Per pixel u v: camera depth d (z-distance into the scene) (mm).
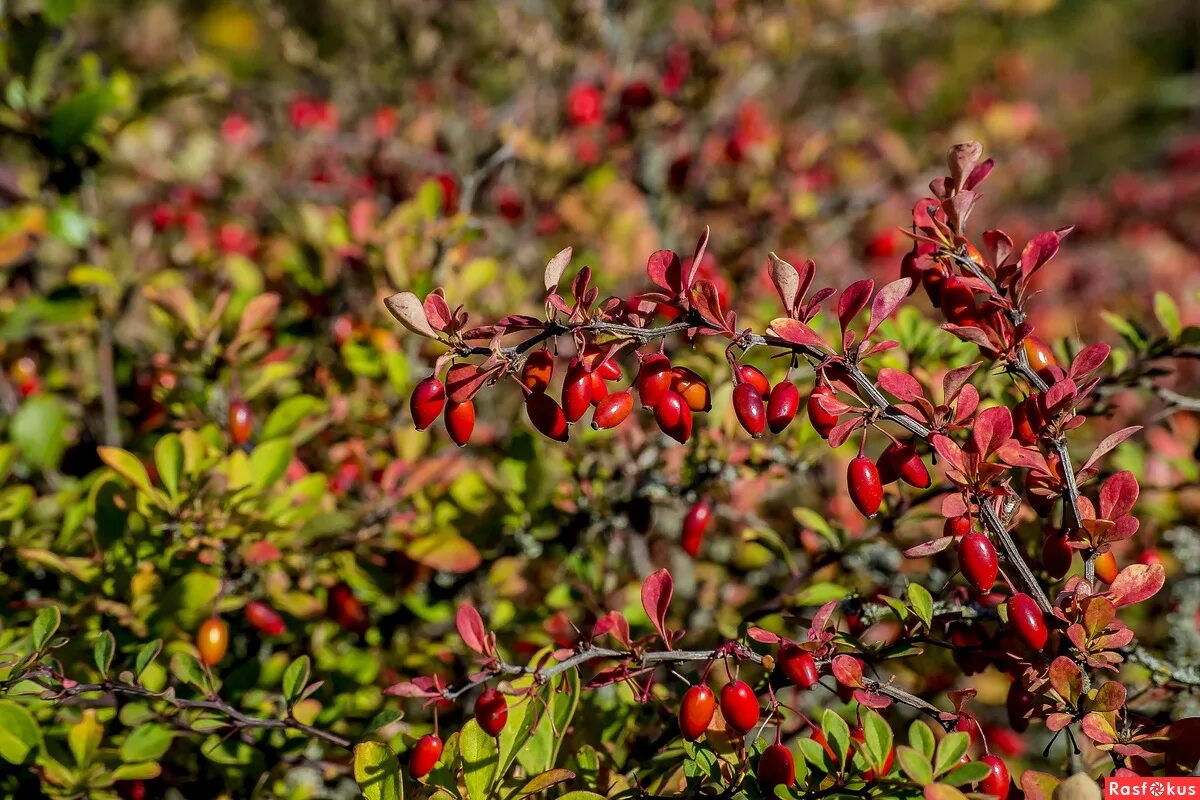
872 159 1312
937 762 521
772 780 533
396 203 940
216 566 610
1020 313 540
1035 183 1443
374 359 671
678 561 698
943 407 534
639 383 532
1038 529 598
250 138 1085
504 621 638
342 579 639
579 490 653
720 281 726
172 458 608
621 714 600
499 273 821
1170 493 661
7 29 732
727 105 1116
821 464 700
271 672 622
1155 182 1697
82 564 607
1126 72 3098
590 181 939
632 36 1094
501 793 550
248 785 614
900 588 638
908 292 531
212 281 786
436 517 646
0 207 783
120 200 1012
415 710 624
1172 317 621
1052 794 522
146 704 586
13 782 603
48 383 732
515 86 1270
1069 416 537
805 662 534
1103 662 529
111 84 793
